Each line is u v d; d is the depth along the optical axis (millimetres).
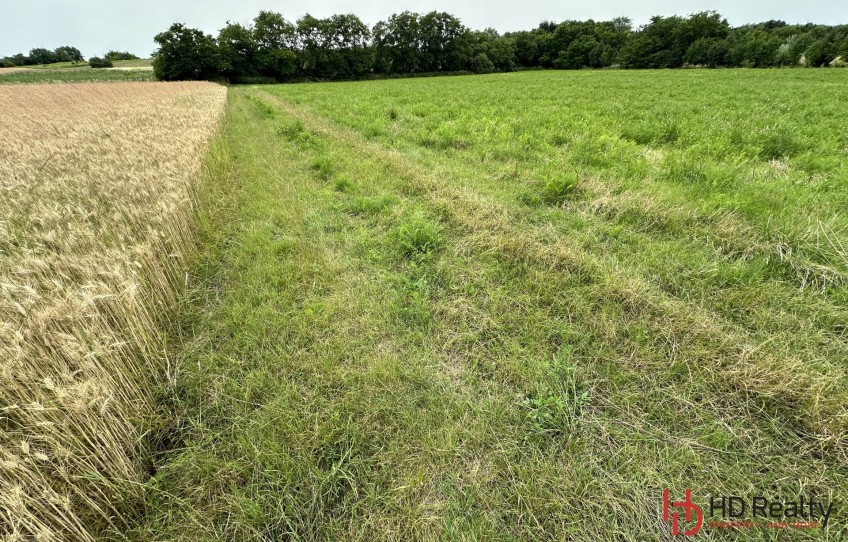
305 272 3418
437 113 11961
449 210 4406
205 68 46219
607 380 2230
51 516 1444
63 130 8594
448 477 1797
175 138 6195
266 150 8031
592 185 4805
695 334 2432
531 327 2658
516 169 5703
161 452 1974
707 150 6117
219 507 1721
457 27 61094
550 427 1989
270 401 2178
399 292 3119
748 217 3738
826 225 3264
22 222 3258
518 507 1675
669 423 1983
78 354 1756
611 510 1646
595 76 34906
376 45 60469
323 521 1662
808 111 9742
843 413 1856
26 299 1896
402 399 2172
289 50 52469
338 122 11312
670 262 3232
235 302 3031
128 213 3262
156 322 2760
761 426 1944
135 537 1657
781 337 2402
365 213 4641
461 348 2559
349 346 2562
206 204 5035
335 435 1992
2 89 24891
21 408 1646
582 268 3154
